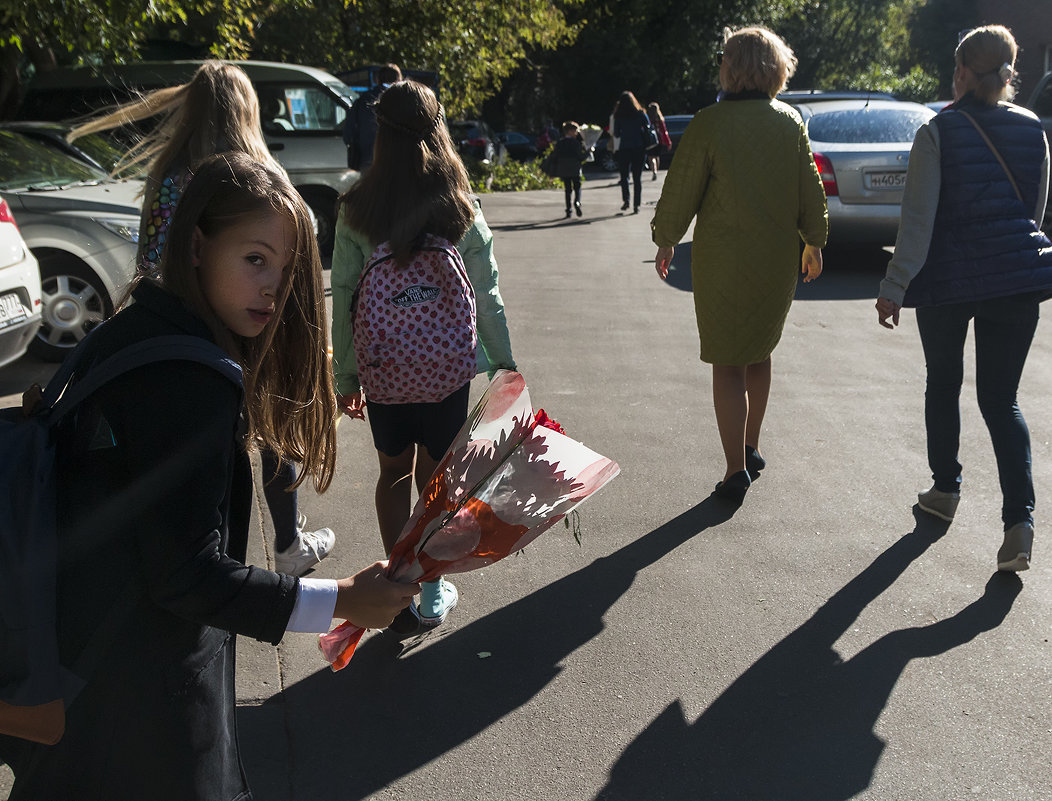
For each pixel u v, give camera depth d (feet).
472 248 10.77
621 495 14.84
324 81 36.50
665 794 8.62
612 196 66.28
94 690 4.97
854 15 140.15
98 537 4.86
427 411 10.39
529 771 8.91
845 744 9.27
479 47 67.87
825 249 35.63
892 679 10.27
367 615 5.32
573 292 30.40
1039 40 104.12
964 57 12.48
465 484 5.73
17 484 4.72
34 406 5.05
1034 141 12.36
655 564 12.75
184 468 4.75
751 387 15.12
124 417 4.76
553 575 12.50
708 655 10.73
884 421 18.16
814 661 10.61
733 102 13.94
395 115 9.82
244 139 10.55
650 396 19.65
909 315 27.07
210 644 5.30
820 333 25.00
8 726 4.83
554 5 81.56
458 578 12.47
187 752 5.16
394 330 9.86
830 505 14.49
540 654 10.77
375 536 13.48
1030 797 8.55
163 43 44.29
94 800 5.06
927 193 12.23
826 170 31.91
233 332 5.26
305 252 5.58
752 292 13.92
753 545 13.25
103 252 21.86
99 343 5.04
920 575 12.42
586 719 9.66
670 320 26.48
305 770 8.91
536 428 5.92
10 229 18.11
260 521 13.74
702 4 127.44
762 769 8.93
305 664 10.60
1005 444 12.28
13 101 40.09
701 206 14.26
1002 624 11.28
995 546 13.17
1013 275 11.96
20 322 17.97
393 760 9.07
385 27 63.67
